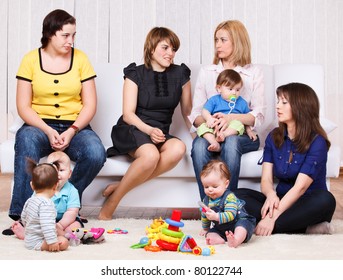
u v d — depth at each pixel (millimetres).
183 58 5008
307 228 2666
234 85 2988
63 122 2973
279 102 2701
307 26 5086
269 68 3438
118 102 3334
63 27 2900
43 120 2961
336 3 5105
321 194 2617
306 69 3410
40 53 2990
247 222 2377
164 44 2984
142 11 4988
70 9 4957
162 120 3066
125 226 2752
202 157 2848
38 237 2246
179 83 3088
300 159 2666
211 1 4996
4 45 4977
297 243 2371
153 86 3035
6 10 4953
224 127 2873
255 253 2188
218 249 2260
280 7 5051
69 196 2547
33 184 2275
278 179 2941
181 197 3059
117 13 4988
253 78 3135
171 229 2238
